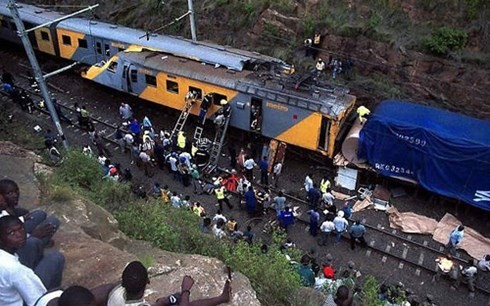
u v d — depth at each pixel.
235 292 8.09
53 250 7.57
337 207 18.45
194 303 5.62
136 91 23.39
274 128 20.14
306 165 20.53
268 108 19.84
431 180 17.80
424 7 21.86
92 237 9.05
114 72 23.58
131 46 23.94
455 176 17.30
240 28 25.67
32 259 6.14
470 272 14.91
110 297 4.65
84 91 25.84
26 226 6.85
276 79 20.23
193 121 23.14
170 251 10.12
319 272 14.16
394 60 21.83
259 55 22.72
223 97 20.78
